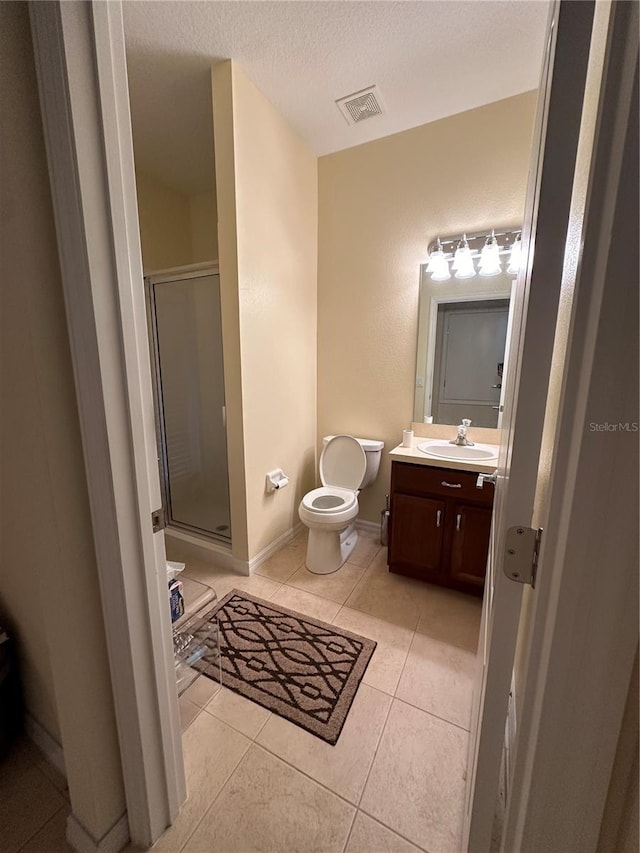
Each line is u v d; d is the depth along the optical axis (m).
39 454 0.72
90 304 0.67
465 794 1.02
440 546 1.94
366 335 2.48
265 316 2.07
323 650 1.57
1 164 0.62
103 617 0.83
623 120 0.34
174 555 2.35
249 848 0.94
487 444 2.20
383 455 2.54
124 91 0.70
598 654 0.43
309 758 1.15
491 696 0.61
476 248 2.08
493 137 1.95
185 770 1.12
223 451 2.51
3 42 0.59
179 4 1.34
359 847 0.94
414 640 1.63
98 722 0.85
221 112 1.68
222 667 1.48
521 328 0.62
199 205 2.85
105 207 0.67
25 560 0.98
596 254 0.38
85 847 0.91
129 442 0.76
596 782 0.45
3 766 1.11
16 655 1.13
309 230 2.41
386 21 1.43
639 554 0.39
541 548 0.49
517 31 1.48
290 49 1.57
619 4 0.34
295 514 2.57
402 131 2.15
